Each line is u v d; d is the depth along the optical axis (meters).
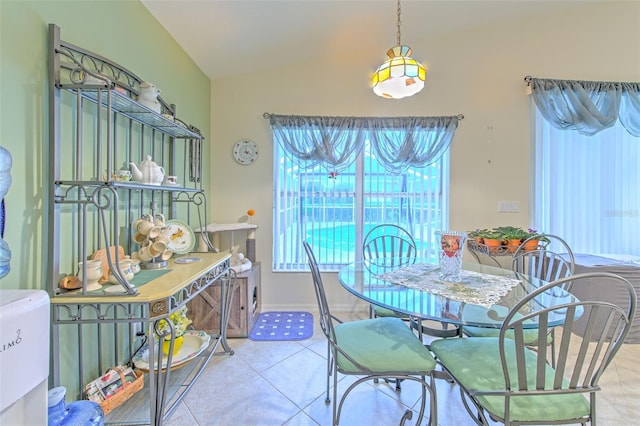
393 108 2.96
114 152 1.59
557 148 2.96
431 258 2.32
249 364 2.04
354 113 2.96
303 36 2.54
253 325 2.61
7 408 0.77
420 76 1.64
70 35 1.33
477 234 2.78
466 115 2.97
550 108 2.80
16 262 1.09
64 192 1.28
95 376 1.49
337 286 3.04
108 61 1.50
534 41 2.92
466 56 2.95
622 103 2.84
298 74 2.96
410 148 2.87
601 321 2.29
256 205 2.99
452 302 1.36
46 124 1.21
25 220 1.13
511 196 2.98
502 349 1.02
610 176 2.93
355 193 3.03
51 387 1.22
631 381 1.81
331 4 2.18
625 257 2.70
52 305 1.20
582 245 2.96
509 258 2.95
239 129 2.98
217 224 2.85
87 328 1.45
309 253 1.47
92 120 1.45
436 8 2.47
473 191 2.99
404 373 1.32
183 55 2.40
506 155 2.98
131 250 1.74
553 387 1.04
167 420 1.52
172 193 2.19
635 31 2.85
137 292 1.26
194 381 1.68
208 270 1.69
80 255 1.38
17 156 1.10
